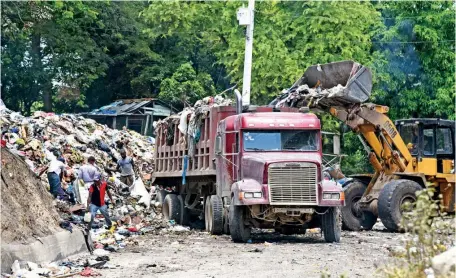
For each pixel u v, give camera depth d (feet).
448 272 43.57
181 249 82.58
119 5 254.27
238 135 92.58
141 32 255.29
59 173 110.83
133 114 235.40
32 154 125.59
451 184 111.14
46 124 143.02
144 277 61.93
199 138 107.24
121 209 116.37
